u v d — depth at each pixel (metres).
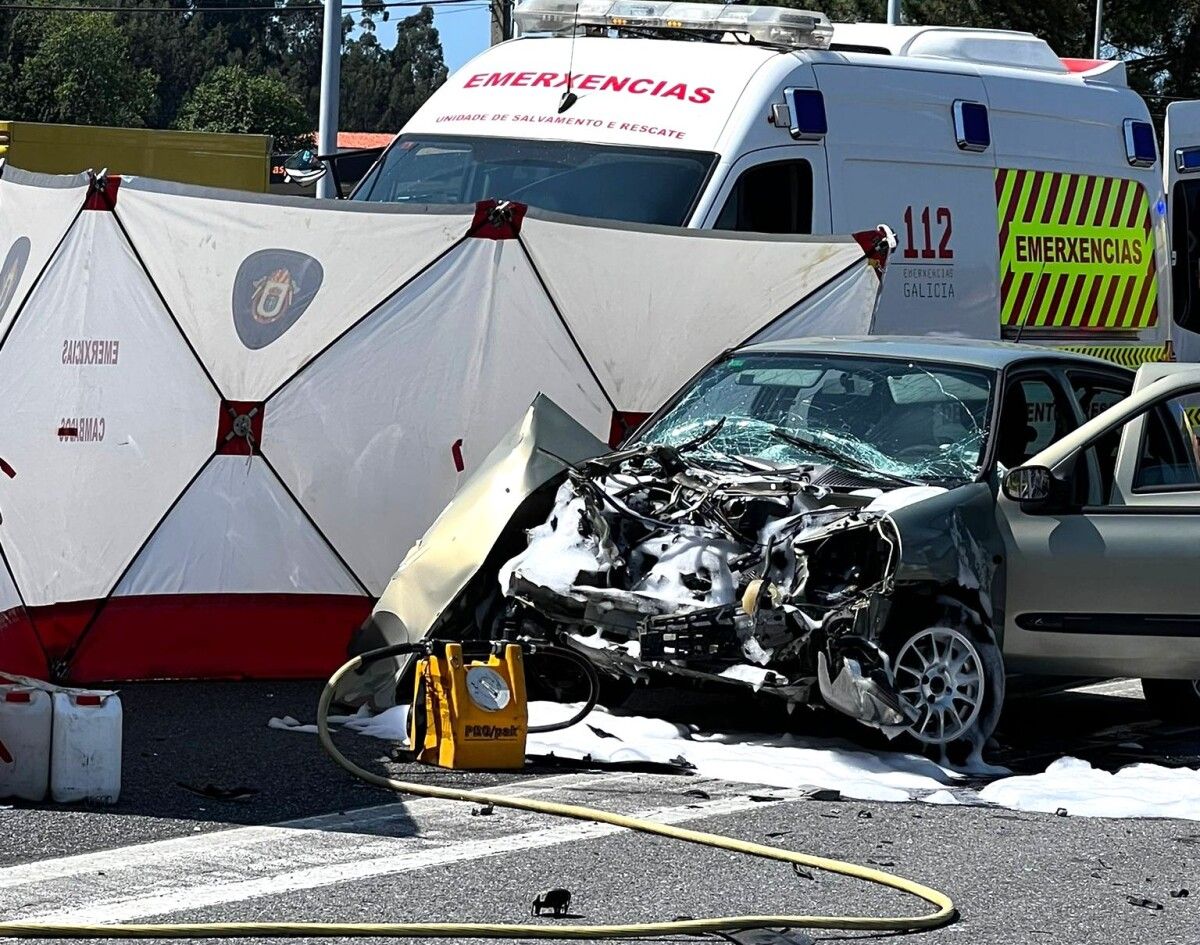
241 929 5.75
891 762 8.57
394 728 8.99
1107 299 15.32
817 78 13.10
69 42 79.94
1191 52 43.56
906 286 13.49
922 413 9.54
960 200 13.94
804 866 6.84
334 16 25.28
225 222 10.32
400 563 10.88
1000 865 6.96
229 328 10.40
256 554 10.57
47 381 10.00
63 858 6.62
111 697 7.53
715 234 11.62
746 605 8.43
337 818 7.34
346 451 10.77
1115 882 6.78
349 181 15.08
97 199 9.97
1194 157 16.44
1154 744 9.66
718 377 10.30
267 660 10.57
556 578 8.88
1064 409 9.91
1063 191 14.85
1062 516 9.09
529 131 13.13
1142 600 9.15
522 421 9.99
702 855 6.93
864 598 8.41
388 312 10.79
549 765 8.44
